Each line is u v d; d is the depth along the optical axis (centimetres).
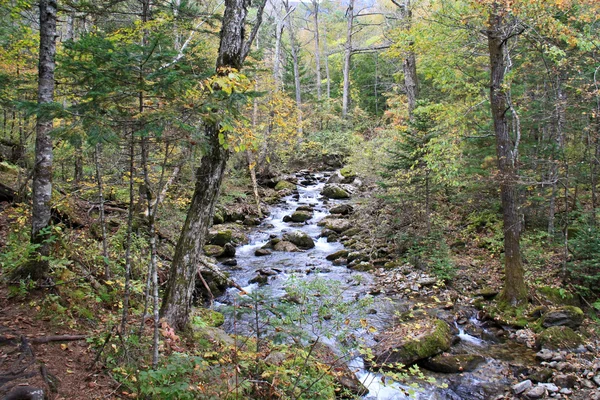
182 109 375
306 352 517
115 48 339
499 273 1027
